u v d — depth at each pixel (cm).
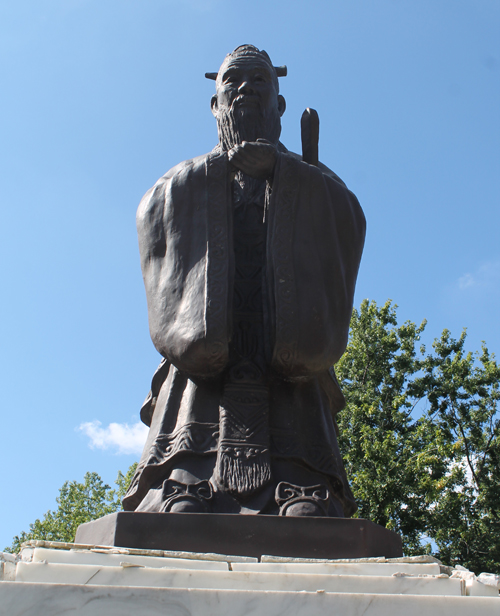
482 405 2544
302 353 577
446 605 360
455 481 2120
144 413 682
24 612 334
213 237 605
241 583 386
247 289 644
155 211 636
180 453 561
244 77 695
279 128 715
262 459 552
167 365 646
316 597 357
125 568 383
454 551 2258
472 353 2577
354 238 644
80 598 340
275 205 617
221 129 695
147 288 623
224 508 530
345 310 616
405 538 2041
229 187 629
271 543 482
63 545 430
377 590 391
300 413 604
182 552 433
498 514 2327
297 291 589
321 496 541
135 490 568
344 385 2402
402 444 2123
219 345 567
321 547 484
